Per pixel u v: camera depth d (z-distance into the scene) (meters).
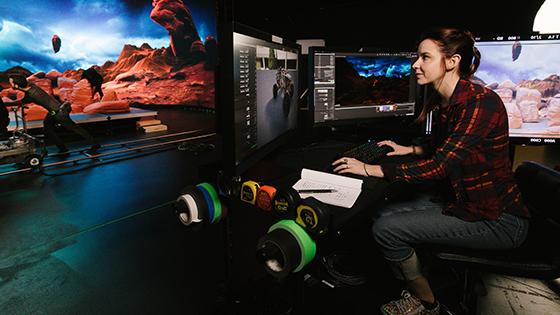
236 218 2.15
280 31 3.69
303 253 1.04
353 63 1.93
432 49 1.25
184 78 7.41
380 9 3.12
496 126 1.18
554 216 1.23
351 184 1.24
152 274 1.93
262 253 1.05
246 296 1.59
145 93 7.11
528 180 1.39
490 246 1.23
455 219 1.23
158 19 7.04
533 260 1.19
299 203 1.02
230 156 1.10
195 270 1.97
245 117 1.17
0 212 2.73
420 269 1.37
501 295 1.76
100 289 1.80
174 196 3.07
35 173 3.70
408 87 2.16
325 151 1.78
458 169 1.24
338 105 1.94
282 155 1.70
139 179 3.54
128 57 6.70
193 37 7.21
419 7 2.92
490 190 1.21
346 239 2.10
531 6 2.42
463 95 1.21
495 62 1.87
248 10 3.63
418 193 1.60
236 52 1.06
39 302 1.70
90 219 2.62
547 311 1.64
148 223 2.55
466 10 2.71
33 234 2.39
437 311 1.44
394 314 1.45
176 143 5.14
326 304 1.71
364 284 1.85
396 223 1.26
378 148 1.71
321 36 3.50
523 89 1.87
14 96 5.20
